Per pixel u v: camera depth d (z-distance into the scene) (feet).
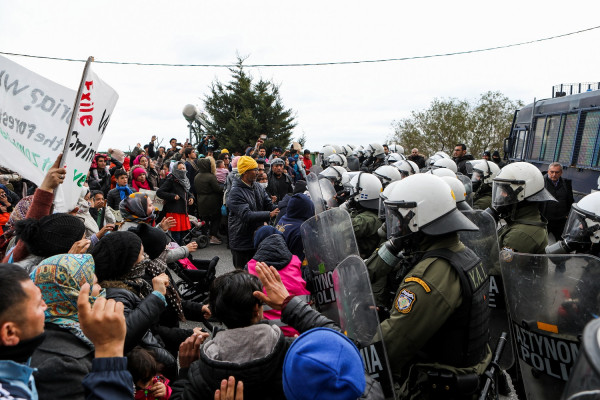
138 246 8.21
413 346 6.29
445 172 18.79
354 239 9.31
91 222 15.64
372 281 8.20
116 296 7.53
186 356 6.53
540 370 6.94
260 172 29.55
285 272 9.98
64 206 10.25
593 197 8.91
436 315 6.17
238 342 5.57
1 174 22.75
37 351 5.57
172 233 24.85
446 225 6.83
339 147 51.16
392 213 7.36
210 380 5.30
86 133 10.53
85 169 10.63
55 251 7.91
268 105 88.74
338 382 4.00
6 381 4.01
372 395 5.25
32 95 10.23
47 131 10.25
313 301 10.91
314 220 10.60
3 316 4.11
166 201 24.67
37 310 4.36
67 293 5.98
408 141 85.30
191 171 32.94
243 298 5.89
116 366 4.67
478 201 20.54
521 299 7.09
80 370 5.59
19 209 12.38
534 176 11.56
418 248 7.28
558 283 6.72
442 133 82.38
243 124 84.58
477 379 6.43
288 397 4.22
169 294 9.73
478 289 6.52
